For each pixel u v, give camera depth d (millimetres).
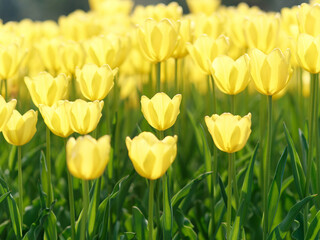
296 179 1758
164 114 1636
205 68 1837
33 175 2150
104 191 2006
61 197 1965
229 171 1641
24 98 2625
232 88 1699
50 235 1766
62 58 2002
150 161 1513
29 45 2574
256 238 1912
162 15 2027
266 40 1857
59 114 1631
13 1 37375
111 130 1939
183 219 1789
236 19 2072
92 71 1698
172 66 2562
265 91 1634
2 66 1857
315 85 1711
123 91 2762
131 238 1776
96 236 1741
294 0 21250
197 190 2049
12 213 1726
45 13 35562
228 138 1592
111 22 2840
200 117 2174
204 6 3002
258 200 2006
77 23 2434
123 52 1914
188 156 2293
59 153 2164
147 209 1957
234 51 2324
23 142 1677
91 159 1483
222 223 1799
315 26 1739
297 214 1759
